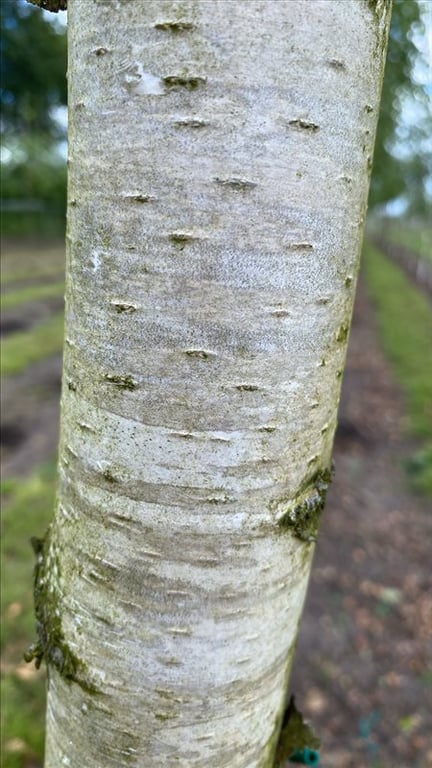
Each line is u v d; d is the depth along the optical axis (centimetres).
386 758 67
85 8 19
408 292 395
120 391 21
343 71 19
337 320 22
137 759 26
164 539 22
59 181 393
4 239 396
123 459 22
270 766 31
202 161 18
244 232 19
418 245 738
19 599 79
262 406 21
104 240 20
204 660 24
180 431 21
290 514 24
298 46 18
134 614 24
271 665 27
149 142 18
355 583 95
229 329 20
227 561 23
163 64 18
